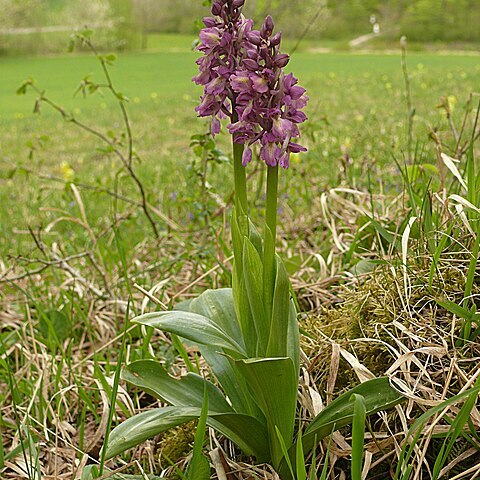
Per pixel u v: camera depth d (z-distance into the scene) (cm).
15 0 1025
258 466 50
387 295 56
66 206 138
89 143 278
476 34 1108
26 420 60
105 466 55
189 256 89
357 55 946
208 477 44
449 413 47
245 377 45
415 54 974
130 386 66
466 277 54
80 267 100
